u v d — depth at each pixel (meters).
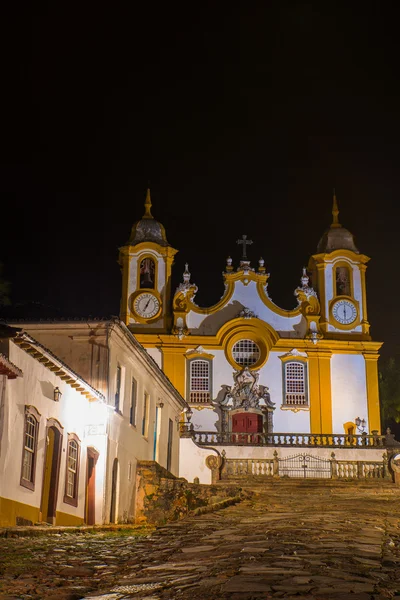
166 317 48.22
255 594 7.99
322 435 40.81
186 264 49.34
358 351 48.00
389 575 9.16
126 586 8.88
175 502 25.53
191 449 37.47
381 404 60.03
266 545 11.25
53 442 19.83
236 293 48.56
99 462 22.64
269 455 39.88
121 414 25.02
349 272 50.22
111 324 23.95
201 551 11.07
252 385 46.69
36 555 11.16
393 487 34.16
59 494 19.75
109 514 23.06
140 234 49.88
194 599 7.96
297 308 48.66
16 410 17.11
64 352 24.06
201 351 47.19
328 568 9.41
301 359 47.53
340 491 33.31
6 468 16.50
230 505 19.58
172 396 33.81
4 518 16.31
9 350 16.83
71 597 8.31
